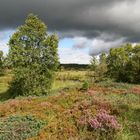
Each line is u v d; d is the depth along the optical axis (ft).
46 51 167.43
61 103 80.69
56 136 53.88
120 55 298.15
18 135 54.29
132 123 57.88
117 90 104.22
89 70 302.04
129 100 84.07
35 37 167.73
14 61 166.71
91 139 51.13
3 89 228.84
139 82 296.51
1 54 353.31
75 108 68.54
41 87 166.81
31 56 166.71
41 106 77.20
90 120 57.06
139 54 297.53
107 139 51.06
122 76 299.38
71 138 51.42
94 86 115.65
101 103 70.28
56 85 243.60
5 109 81.66
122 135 52.31
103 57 303.48
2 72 351.25
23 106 81.61
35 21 169.99
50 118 64.59
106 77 290.56
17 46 167.12
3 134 54.54
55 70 172.35
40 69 167.73
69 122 59.82
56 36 169.58
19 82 167.73
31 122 60.80
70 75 331.57
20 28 169.58
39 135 55.01
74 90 105.29
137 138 51.24
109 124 54.95
